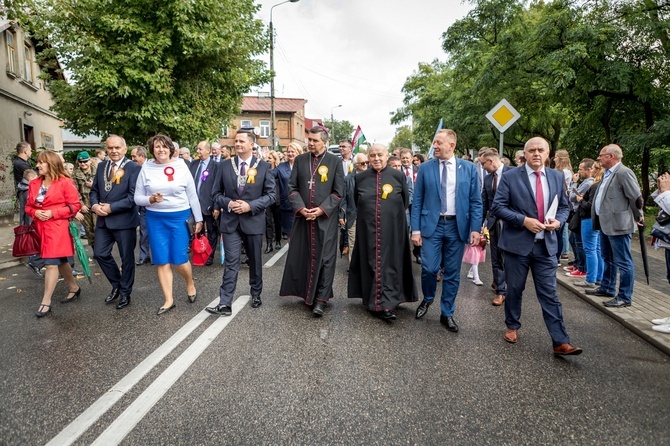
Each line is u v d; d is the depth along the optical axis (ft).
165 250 16.61
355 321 15.80
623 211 17.11
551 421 9.47
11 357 12.53
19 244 16.98
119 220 17.24
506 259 13.87
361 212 16.49
